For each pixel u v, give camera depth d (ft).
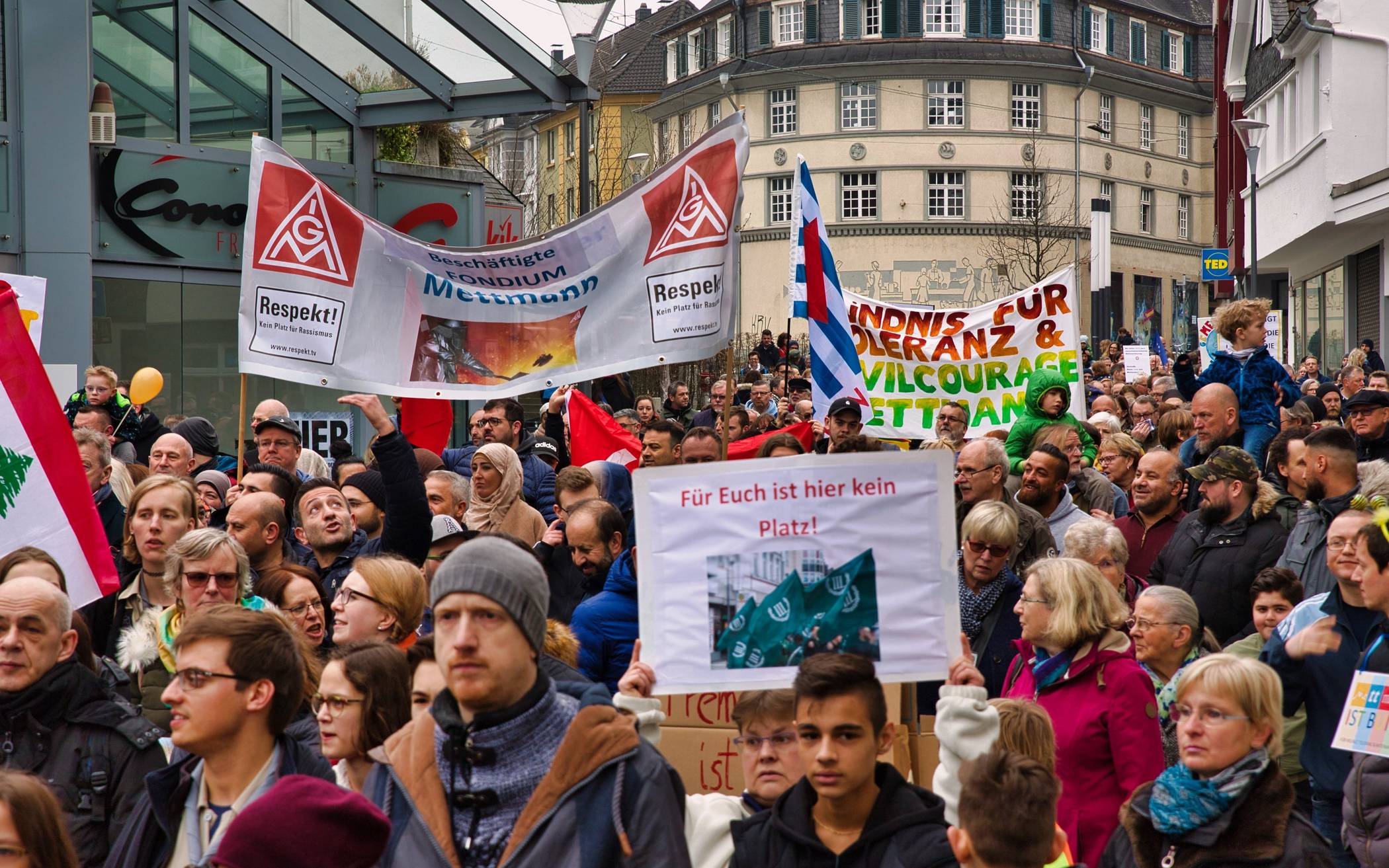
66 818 14.33
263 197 27.78
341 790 10.11
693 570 14.12
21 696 14.69
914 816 12.39
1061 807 17.33
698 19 227.20
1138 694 17.30
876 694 12.44
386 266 28.14
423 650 14.66
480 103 53.31
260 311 27.68
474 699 11.09
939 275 212.43
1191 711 13.94
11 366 19.98
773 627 13.99
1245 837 13.60
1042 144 216.74
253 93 52.54
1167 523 26.84
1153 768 17.10
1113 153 227.61
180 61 50.52
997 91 213.66
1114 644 17.75
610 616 20.90
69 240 46.34
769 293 215.31
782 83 214.69
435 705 11.48
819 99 212.84
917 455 14.14
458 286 28.09
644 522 14.20
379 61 54.13
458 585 11.14
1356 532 18.33
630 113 238.48
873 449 26.99
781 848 12.70
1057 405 32.22
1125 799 17.04
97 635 21.80
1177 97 238.89
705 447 28.17
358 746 14.57
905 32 211.61
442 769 11.35
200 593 17.81
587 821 10.86
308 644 16.69
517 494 28.66
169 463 29.04
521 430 35.60
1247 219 115.96
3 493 19.89
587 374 27.40
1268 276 132.36
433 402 35.40
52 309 46.11
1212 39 245.24
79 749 14.69
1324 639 18.02
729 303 26.71
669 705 18.03
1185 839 13.75
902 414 36.86
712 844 14.69
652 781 11.14
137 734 14.83
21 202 45.96
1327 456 23.29
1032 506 27.12
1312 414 33.86
